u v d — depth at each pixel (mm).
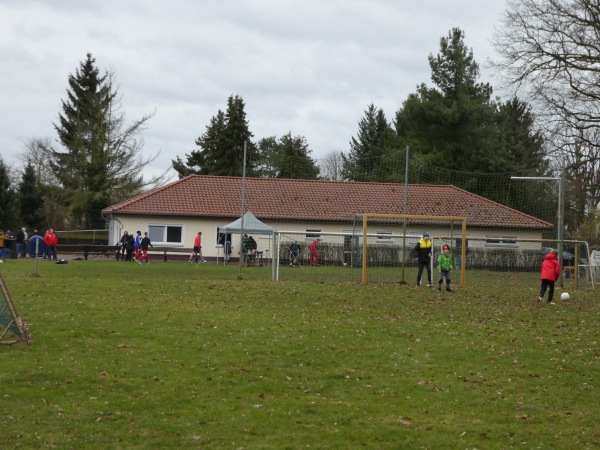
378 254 41844
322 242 48656
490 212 54688
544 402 13945
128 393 13695
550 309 25344
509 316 23312
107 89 77750
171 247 54125
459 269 41281
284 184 58250
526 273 40188
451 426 12406
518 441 11750
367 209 55188
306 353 17031
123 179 77062
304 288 28547
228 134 85625
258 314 21797
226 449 10992
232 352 16859
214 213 54062
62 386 13891
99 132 76562
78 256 54938
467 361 16953
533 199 61781
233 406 13125
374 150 76312
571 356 17578
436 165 64250
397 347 18078
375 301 25547
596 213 55562
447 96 68250
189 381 14555
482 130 65312
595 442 11773
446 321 21906
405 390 14508
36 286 25672
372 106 95875
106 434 11484
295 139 87625
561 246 33969
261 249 53125
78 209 75625
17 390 13508
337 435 11758
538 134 42188
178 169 95375
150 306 22359
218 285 28516
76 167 77250
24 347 16594
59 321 19391
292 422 12352
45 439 11125
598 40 37625
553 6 38062
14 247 49938
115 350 16734
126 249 48688
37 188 76375
